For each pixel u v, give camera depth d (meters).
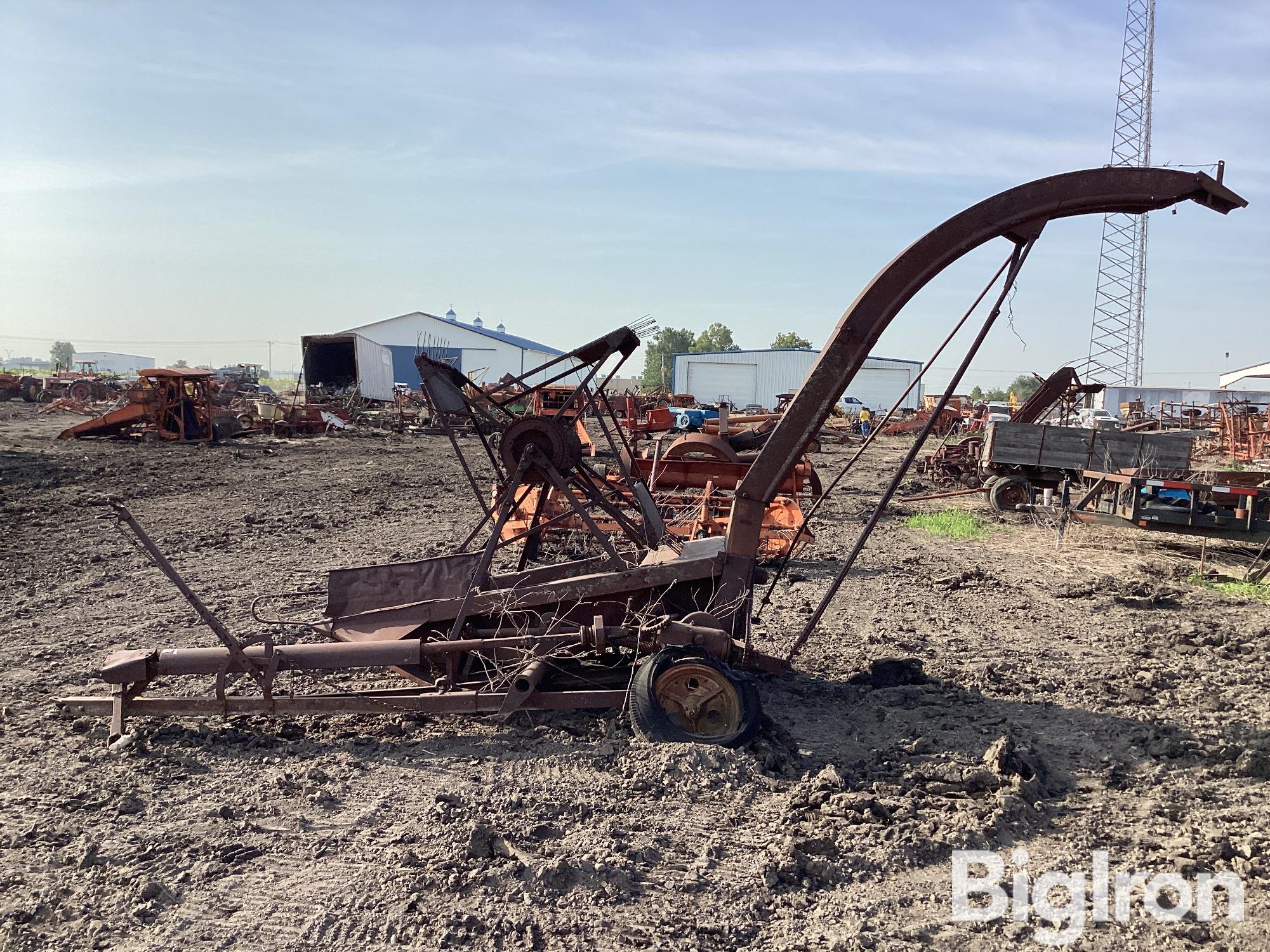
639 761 5.41
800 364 84.31
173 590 10.13
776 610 9.92
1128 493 14.46
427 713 6.21
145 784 5.15
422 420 42.47
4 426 33.69
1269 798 5.18
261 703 5.90
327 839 4.50
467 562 6.65
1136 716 6.61
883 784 5.24
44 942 3.64
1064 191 5.96
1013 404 31.75
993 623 9.50
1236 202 5.99
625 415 27.41
